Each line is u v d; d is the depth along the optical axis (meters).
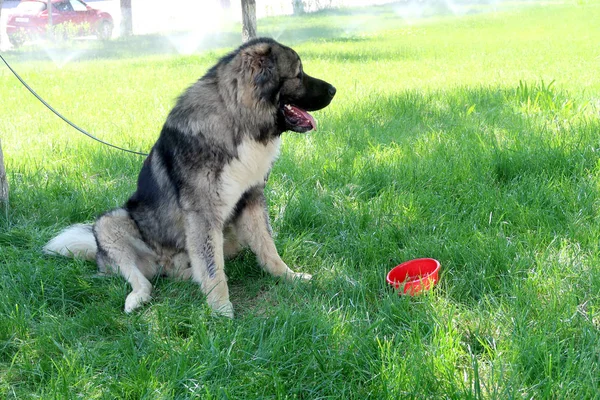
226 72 3.27
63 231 3.69
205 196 3.25
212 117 3.23
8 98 8.05
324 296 3.21
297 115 3.37
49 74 10.55
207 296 3.24
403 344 2.89
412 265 3.34
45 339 3.00
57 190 4.30
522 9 20.00
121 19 19.98
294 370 2.81
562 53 10.07
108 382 2.79
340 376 2.77
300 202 3.89
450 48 11.91
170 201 3.37
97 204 4.12
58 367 2.83
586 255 3.31
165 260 3.50
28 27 16.97
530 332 2.85
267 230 3.46
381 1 25.75
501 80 7.38
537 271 3.20
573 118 4.98
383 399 2.65
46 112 7.04
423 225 3.68
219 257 3.28
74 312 3.28
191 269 3.40
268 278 3.44
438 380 2.70
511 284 3.15
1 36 17.81
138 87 8.71
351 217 3.78
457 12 20.67
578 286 3.14
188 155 3.23
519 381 2.70
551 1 22.38
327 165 4.41
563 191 3.80
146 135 5.46
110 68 11.26
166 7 25.58
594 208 3.68
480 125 5.05
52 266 3.46
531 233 3.51
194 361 2.86
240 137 3.26
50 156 4.99
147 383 2.73
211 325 3.09
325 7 23.70
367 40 14.32
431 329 2.91
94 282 3.42
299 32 16.70
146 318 3.15
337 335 2.92
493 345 2.86
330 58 10.83
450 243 3.44
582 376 2.69
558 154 4.21
